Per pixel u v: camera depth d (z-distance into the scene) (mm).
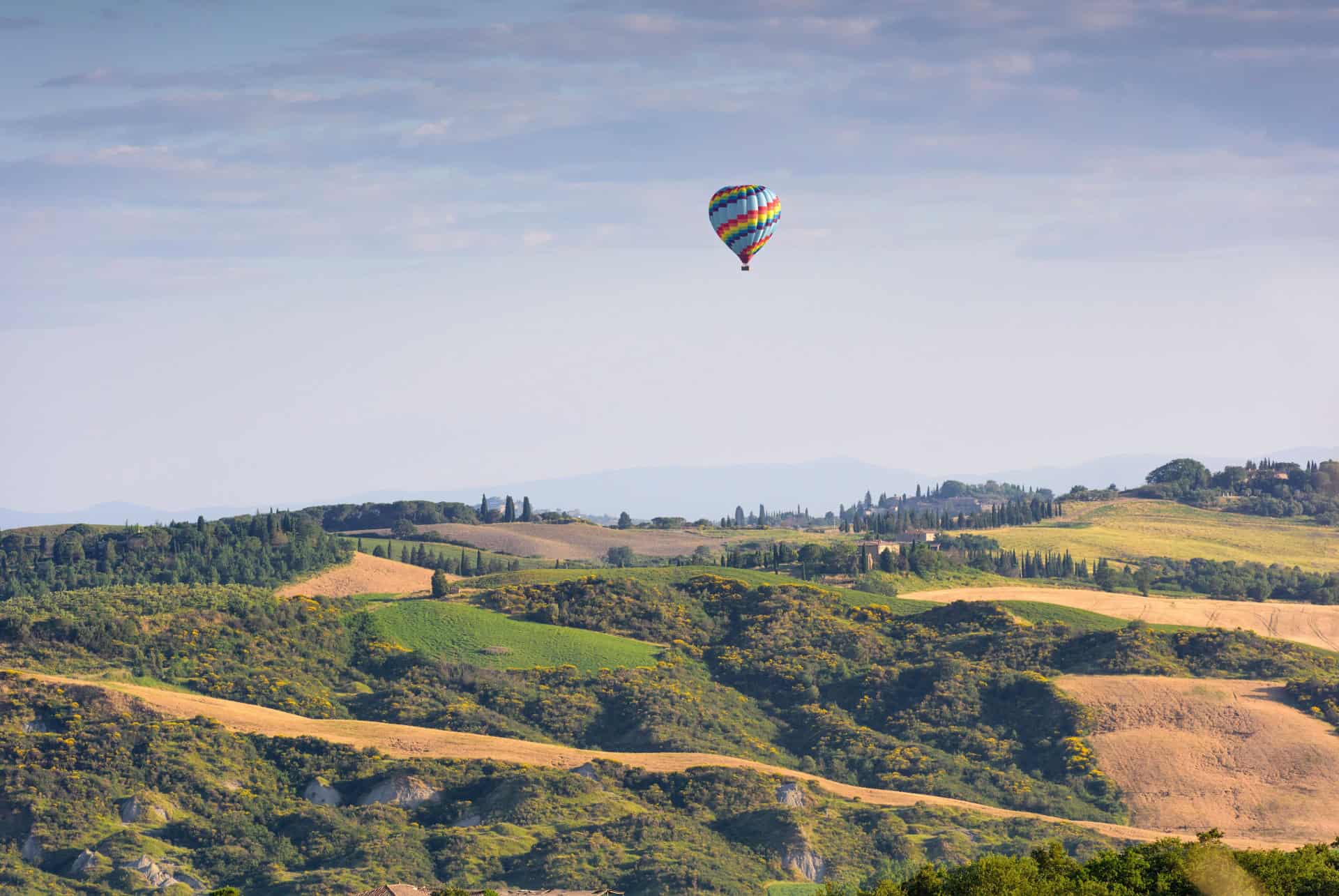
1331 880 164500
